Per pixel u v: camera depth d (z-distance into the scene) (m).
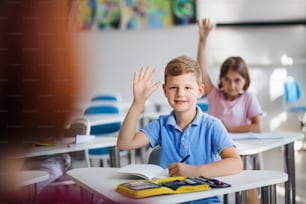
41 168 2.39
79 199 1.87
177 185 1.47
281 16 5.88
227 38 5.91
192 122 1.86
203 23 3.12
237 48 5.92
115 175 1.74
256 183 1.55
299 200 3.30
